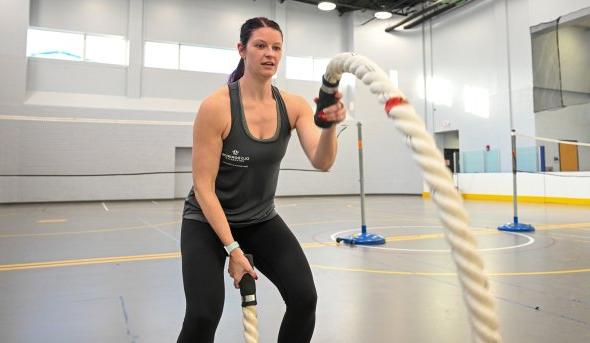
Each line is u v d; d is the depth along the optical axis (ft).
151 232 20.42
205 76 47.98
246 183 4.52
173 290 10.26
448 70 49.34
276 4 50.93
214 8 48.62
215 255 4.42
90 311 8.70
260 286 10.57
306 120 4.68
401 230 20.58
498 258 13.55
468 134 46.83
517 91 41.60
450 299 9.30
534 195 38.17
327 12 53.62
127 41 45.09
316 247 15.90
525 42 40.96
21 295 9.80
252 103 4.43
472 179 44.50
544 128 39.96
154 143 44.96
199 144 4.21
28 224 23.73
